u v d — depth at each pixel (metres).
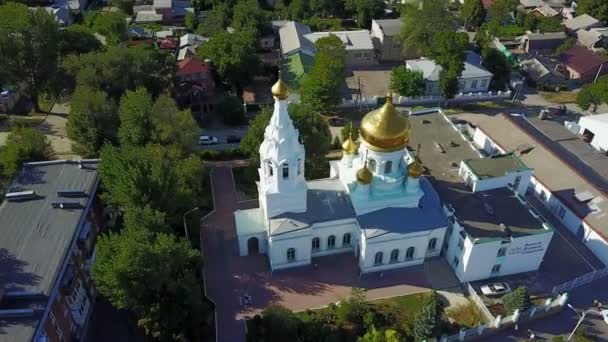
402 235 75.25
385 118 72.00
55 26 113.81
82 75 107.94
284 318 66.56
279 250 76.75
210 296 74.88
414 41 138.50
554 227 88.56
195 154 95.25
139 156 76.50
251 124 97.69
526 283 77.81
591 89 121.56
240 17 154.62
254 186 96.94
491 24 160.75
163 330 65.25
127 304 62.91
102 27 145.38
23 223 69.00
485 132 105.94
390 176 76.69
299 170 73.38
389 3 186.25
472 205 79.50
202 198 93.81
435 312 65.56
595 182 91.62
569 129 112.56
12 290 58.56
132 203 72.56
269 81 137.50
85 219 72.44
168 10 172.50
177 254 64.62
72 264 67.50
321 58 117.31
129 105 93.44
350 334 68.88
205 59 130.62
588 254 83.31
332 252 81.69
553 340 69.12
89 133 94.81
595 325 71.62
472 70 132.50
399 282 77.69
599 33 161.00
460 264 76.88
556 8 183.25
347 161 81.44
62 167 80.88
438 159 90.81
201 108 121.62
